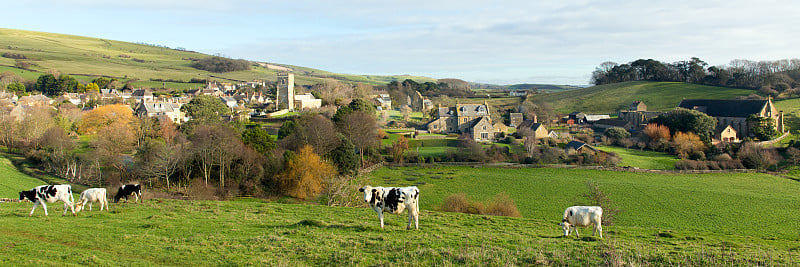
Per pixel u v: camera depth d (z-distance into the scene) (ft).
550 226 108.27
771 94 594.24
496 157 327.67
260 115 481.46
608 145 403.34
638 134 419.74
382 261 68.18
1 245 73.41
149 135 335.67
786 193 237.86
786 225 179.83
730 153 332.39
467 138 387.96
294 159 235.20
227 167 234.99
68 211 111.45
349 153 280.51
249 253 73.15
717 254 76.23
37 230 86.38
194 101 385.50
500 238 86.07
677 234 101.35
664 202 219.20
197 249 74.84
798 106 507.30
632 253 74.64
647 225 181.16
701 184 260.21
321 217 111.34
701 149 345.72
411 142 387.55
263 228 93.30
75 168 234.17
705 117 387.96
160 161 224.12
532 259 69.41
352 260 68.44
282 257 70.95
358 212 120.16
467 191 240.94
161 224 93.45
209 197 201.77
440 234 88.74
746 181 269.85
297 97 585.22
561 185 254.47
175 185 225.15
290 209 124.26
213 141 233.76
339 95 653.30
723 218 191.42
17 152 291.79
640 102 572.92
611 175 283.59
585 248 77.51
